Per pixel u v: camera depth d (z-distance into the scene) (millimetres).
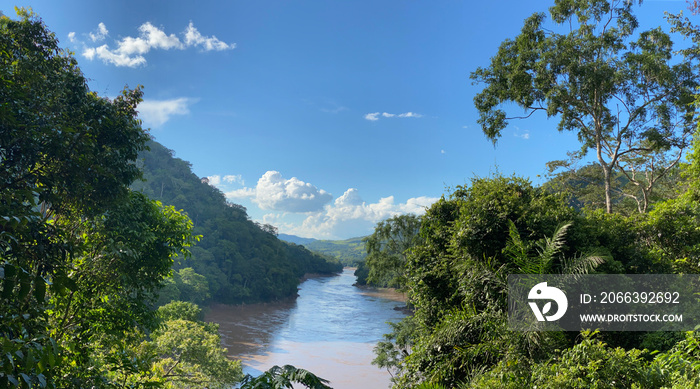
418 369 9812
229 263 102375
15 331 3682
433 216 12094
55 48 8570
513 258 8445
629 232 10141
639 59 19672
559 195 10633
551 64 20547
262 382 3812
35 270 4418
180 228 11812
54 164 7027
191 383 20031
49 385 3246
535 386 6223
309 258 185375
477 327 8578
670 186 27938
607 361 5707
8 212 3193
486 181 11188
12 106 5770
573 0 20344
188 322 26609
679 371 5188
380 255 36094
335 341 54500
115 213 9781
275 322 69875
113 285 10398
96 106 9367
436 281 11289
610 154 24203
